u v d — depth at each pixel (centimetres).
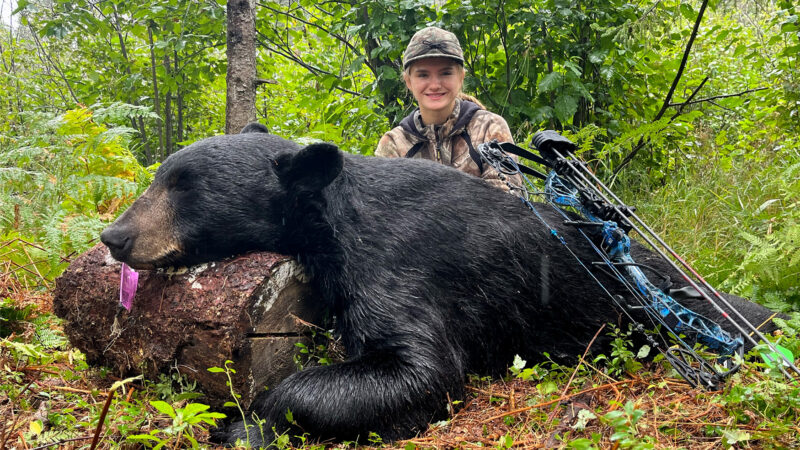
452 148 505
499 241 324
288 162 304
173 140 955
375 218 312
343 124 802
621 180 681
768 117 673
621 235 313
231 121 639
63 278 316
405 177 331
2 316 363
